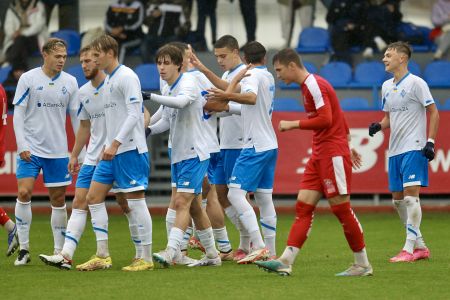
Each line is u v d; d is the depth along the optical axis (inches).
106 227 853.2
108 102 821.9
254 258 880.3
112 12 1712.6
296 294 697.0
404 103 933.2
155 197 1589.6
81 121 878.4
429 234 1190.3
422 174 932.6
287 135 1472.7
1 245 1080.8
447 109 1486.2
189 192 830.5
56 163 914.1
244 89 845.2
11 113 1503.4
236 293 700.7
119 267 872.9
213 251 871.7
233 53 906.7
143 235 839.1
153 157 1625.2
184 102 808.3
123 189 826.2
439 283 755.4
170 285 741.9
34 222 1379.2
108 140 826.8
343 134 761.6
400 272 824.3
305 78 751.7
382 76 1686.8
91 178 855.7
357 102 1584.6
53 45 898.1
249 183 877.2
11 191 1492.4
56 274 815.1
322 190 764.6
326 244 1080.8
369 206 1509.6
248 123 877.2
